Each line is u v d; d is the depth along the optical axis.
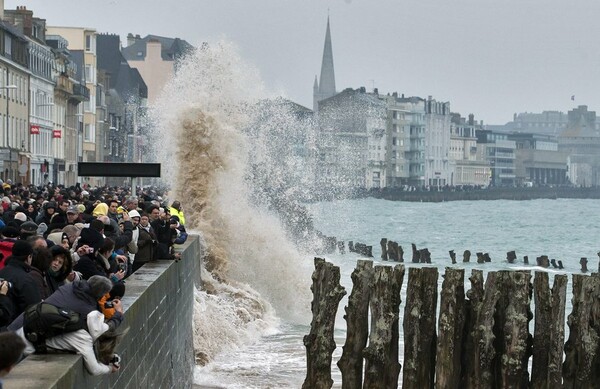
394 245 84.06
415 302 22.31
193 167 41.69
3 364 8.62
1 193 36.53
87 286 11.73
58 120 122.06
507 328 21.78
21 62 98.12
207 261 39.28
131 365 14.77
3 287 12.45
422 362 22.25
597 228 158.88
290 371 27.92
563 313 22.03
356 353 22.86
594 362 21.64
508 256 86.56
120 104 176.88
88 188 59.91
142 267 21.56
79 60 145.38
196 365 28.52
